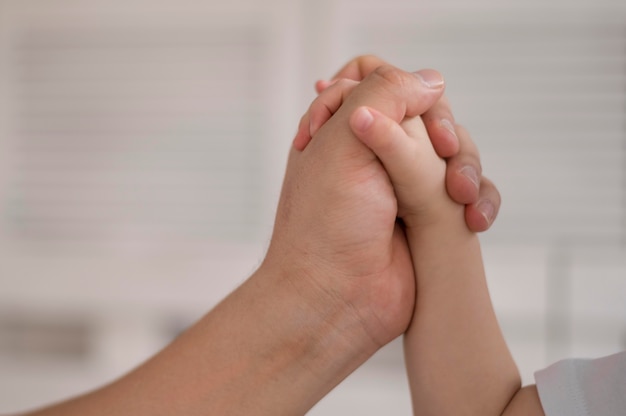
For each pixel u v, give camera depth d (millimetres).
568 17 1370
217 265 1502
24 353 1572
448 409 643
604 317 1359
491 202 647
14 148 1570
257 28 1473
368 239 602
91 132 1548
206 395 604
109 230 1541
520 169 1387
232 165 1497
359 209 597
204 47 1499
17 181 1569
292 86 1460
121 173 1537
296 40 1456
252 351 607
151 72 1520
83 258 1546
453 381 643
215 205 1505
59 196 1559
